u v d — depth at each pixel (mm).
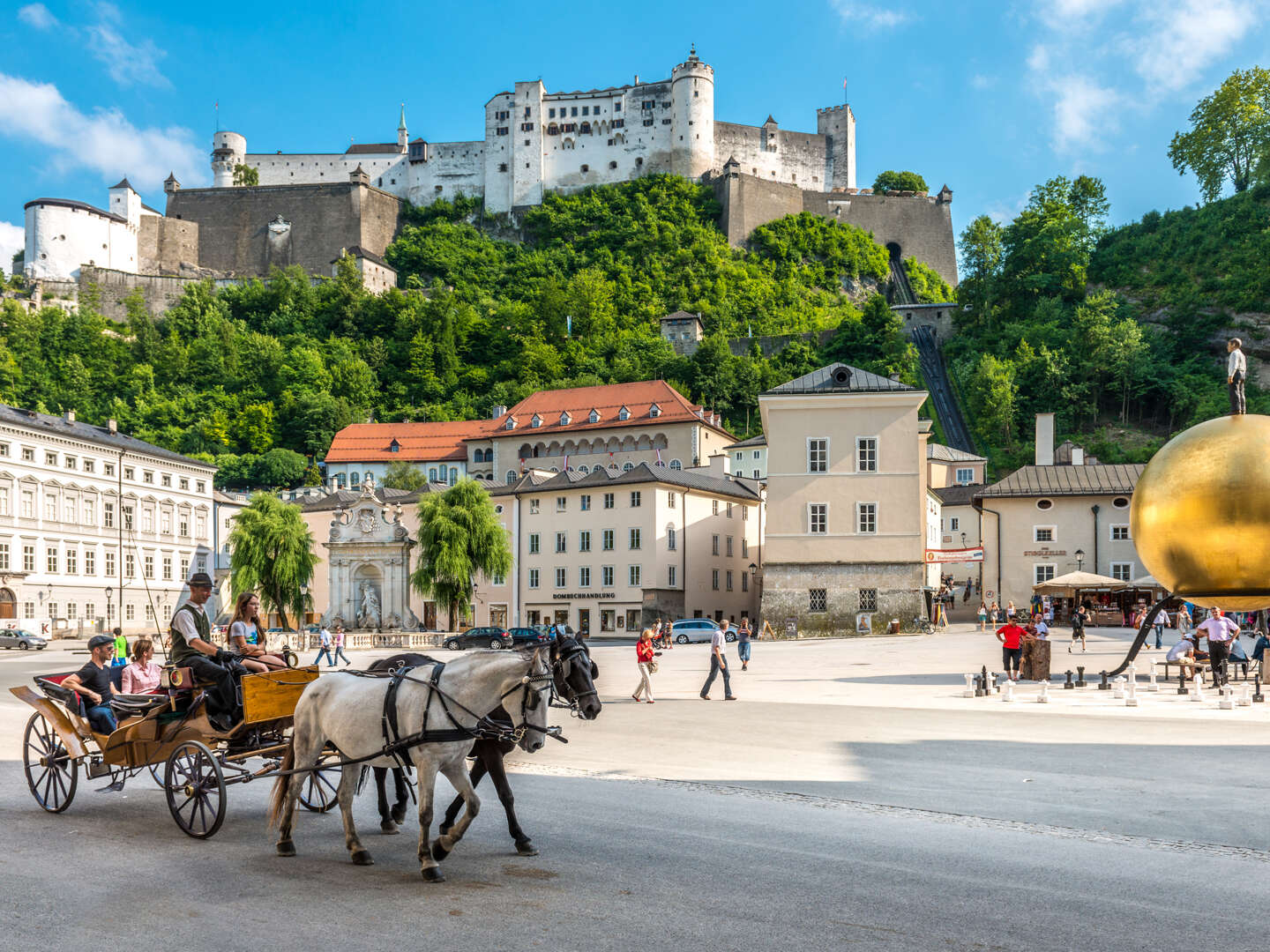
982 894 10398
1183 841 12742
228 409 190875
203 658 13695
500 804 15047
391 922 9547
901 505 67562
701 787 16484
